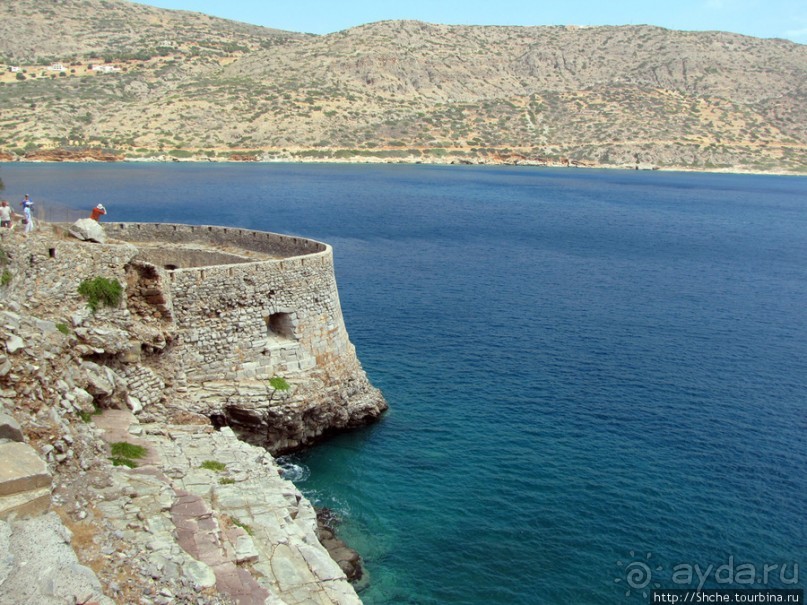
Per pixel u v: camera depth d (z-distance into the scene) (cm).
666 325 5922
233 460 2278
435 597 2397
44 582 1334
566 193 19250
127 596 1423
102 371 2359
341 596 1741
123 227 4009
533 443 3500
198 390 2881
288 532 1927
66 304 2375
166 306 2709
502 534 2747
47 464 1706
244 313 3042
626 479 3183
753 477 3241
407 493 2994
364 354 4750
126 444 2119
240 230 3969
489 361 4706
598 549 2681
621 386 4334
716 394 4266
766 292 7606
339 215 12600
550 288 7281
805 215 16325
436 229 11594
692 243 11369
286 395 3072
